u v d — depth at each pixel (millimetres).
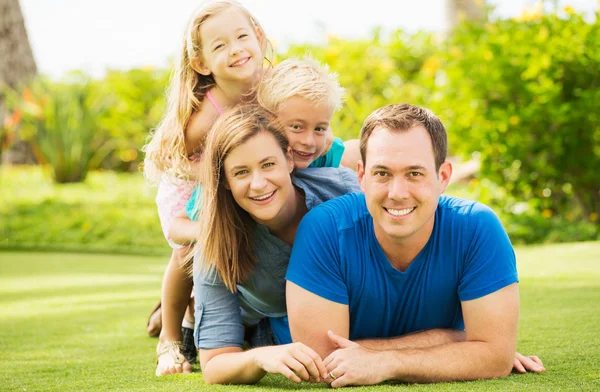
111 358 3061
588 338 2887
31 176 13461
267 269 2570
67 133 13414
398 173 2174
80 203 10703
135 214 9672
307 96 2785
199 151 3061
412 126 2195
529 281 4527
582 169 7191
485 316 2277
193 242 2779
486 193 7699
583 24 7289
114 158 15289
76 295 5137
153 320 3490
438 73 8172
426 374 2221
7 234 8867
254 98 3000
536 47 7199
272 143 2365
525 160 7191
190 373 2701
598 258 5375
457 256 2314
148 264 7066
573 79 7234
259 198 2361
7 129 13797
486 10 8094
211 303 2480
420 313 2385
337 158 3023
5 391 2473
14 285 5797
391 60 10172
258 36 3176
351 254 2342
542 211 7445
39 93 13711
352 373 2193
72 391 2422
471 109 7469
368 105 9469
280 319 2768
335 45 10172
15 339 3584
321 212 2412
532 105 6945
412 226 2207
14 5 14695
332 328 2342
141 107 13789
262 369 2277
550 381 2221
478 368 2250
